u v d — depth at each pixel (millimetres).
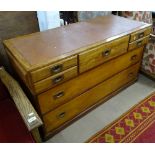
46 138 1433
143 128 1527
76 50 1177
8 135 985
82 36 1359
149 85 1999
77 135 1487
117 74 1672
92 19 1689
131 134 1484
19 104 1054
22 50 1183
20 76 1262
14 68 1318
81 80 1351
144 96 1851
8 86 1210
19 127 1028
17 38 1339
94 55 1271
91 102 1613
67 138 1465
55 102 1286
